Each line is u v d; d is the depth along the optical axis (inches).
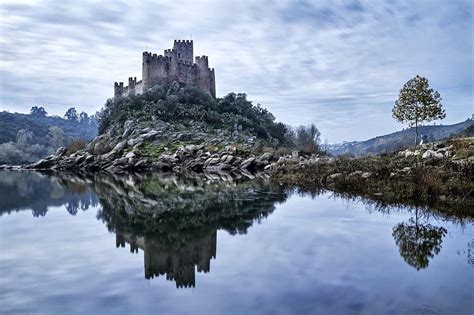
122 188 1557.6
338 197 1087.0
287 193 1248.8
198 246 596.1
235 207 980.6
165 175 2343.8
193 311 354.0
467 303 358.9
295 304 362.6
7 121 7859.3
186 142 3535.9
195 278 443.5
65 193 1389.0
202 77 4820.4
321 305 358.3
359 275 440.8
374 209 868.0
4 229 745.0
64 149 3863.2
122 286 423.2
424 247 554.6
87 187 1636.3
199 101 4281.5
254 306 360.5
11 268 492.7
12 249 587.8
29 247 601.6
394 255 519.2
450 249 542.9
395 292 387.9
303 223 750.5
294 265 484.1
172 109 4035.4
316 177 1558.8
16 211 972.6
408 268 463.5
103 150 3587.6
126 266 498.0
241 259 517.7
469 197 864.9
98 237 670.5
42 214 922.7
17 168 3754.9
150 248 589.6
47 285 428.5
